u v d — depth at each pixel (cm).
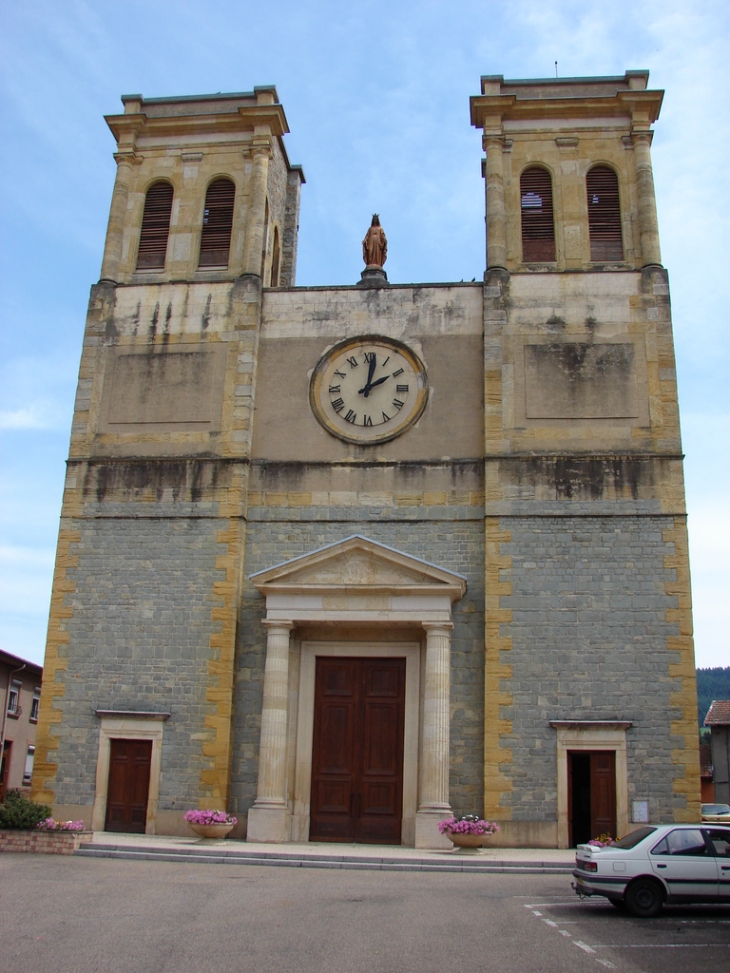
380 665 2645
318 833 2541
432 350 2867
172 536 2731
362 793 2558
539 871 2052
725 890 1540
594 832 2414
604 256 2956
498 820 2423
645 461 2661
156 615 2673
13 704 4662
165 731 2583
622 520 2622
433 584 2538
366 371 2867
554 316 2833
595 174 3053
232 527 2714
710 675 16562
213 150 3200
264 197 3117
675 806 2416
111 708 2620
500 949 1234
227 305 2948
